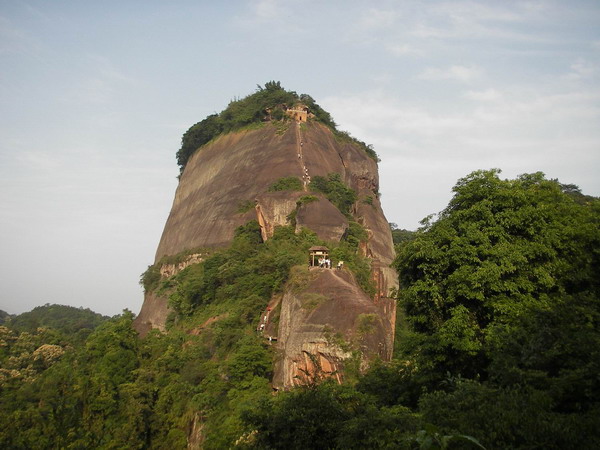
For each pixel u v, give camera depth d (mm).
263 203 69062
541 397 15266
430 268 26219
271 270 55812
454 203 28016
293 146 83125
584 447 13234
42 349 73125
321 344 37531
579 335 17438
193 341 56219
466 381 18578
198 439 41031
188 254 79000
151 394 49500
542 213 25750
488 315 24516
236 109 104500
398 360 28484
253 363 42719
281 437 19359
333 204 71812
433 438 13578
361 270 55750
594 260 24781
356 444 16984
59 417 43938
